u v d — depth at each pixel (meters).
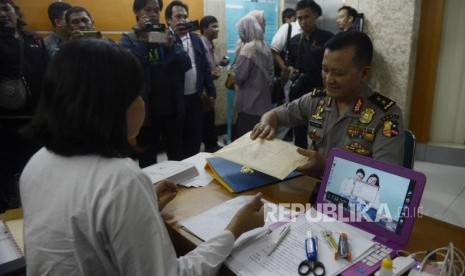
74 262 0.61
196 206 1.09
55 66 0.62
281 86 3.41
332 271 0.73
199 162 1.47
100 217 0.58
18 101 2.29
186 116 2.97
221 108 4.36
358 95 1.30
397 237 0.82
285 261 0.78
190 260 0.72
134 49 2.30
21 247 1.01
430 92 3.36
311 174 1.24
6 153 2.39
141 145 2.60
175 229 0.95
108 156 0.64
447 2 3.15
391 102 1.25
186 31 2.53
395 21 3.22
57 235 0.61
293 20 3.82
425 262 0.76
